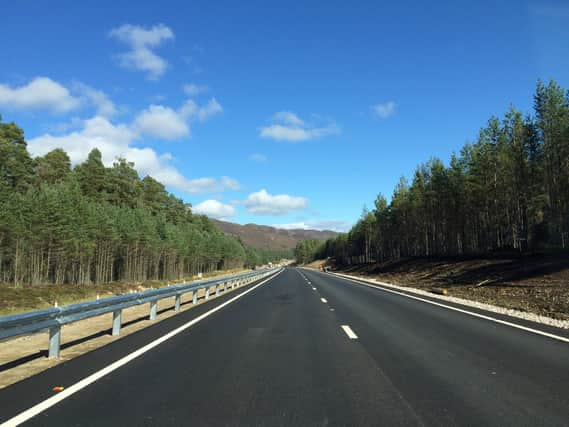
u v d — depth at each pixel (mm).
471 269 33875
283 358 7340
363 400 5012
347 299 19516
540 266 25844
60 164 64312
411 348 8156
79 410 4672
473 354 7543
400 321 12062
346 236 132125
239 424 4258
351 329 10609
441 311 14516
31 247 37438
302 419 4391
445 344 8523
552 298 17297
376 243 87312
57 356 7527
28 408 4734
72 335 10133
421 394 5227
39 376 6137
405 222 65188
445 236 56281
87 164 67500
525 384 5621
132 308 16578
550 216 36750
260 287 29750
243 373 6312
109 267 56500
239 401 4988
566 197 34500
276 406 4809
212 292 25781
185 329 10680
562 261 25734
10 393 5301
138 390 5426
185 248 74938
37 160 63219
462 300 18922
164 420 4371
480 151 41812
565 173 34094
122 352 7852
